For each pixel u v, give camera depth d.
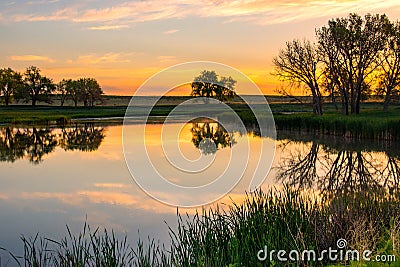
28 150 20.16
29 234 7.71
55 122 43.88
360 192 8.88
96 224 8.17
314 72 35.62
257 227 5.66
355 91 36.25
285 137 25.83
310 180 12.05
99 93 85.88
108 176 13.09
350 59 35.06
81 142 23.47
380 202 7.04
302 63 35.56
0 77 82.50
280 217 5.85
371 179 12.33
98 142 23.39
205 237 5.59
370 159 16.62
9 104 85.38
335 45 35.16
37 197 10.63
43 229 8.00
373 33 34.69
